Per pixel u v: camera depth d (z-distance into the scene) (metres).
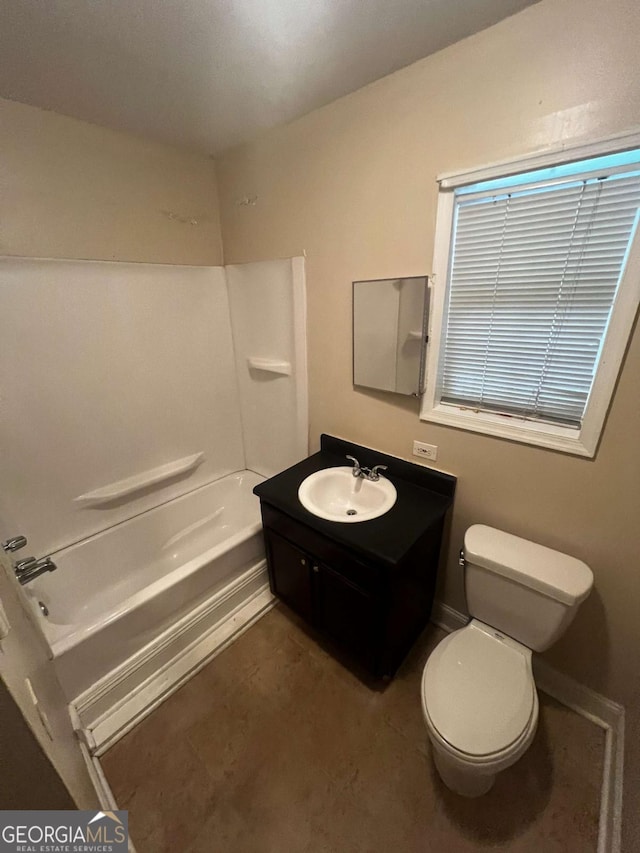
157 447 2.14
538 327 1.25
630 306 1.00
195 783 1.26
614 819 1.07
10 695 0.50
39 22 0.98
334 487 1.75
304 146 1.57
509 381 1.37
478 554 1.29
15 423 1.60
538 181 1.10
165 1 0.92
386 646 1.42
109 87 1.31
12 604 0.84
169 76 1.24
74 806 0.62
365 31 1.04
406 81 1.21
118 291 1.81
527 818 1.15
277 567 1.77
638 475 1.11
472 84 1.09
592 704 1.40
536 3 0.94
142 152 1.75
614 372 1.06
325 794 1.22
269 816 1.17
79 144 1.57
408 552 1.28
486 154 1.13
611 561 1.22
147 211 1.84
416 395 1.51
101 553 1.94
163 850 1.11
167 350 2.06
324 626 1.64
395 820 1.16
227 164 1.93
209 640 1.73
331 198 1.56
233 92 1.35
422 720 1.42
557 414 1.29
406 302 1.44
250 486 2.55
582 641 1.35
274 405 2.27
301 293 1.82
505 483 1.39
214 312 2.23
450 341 1.46
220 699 1.51
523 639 1.29
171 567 2.16
